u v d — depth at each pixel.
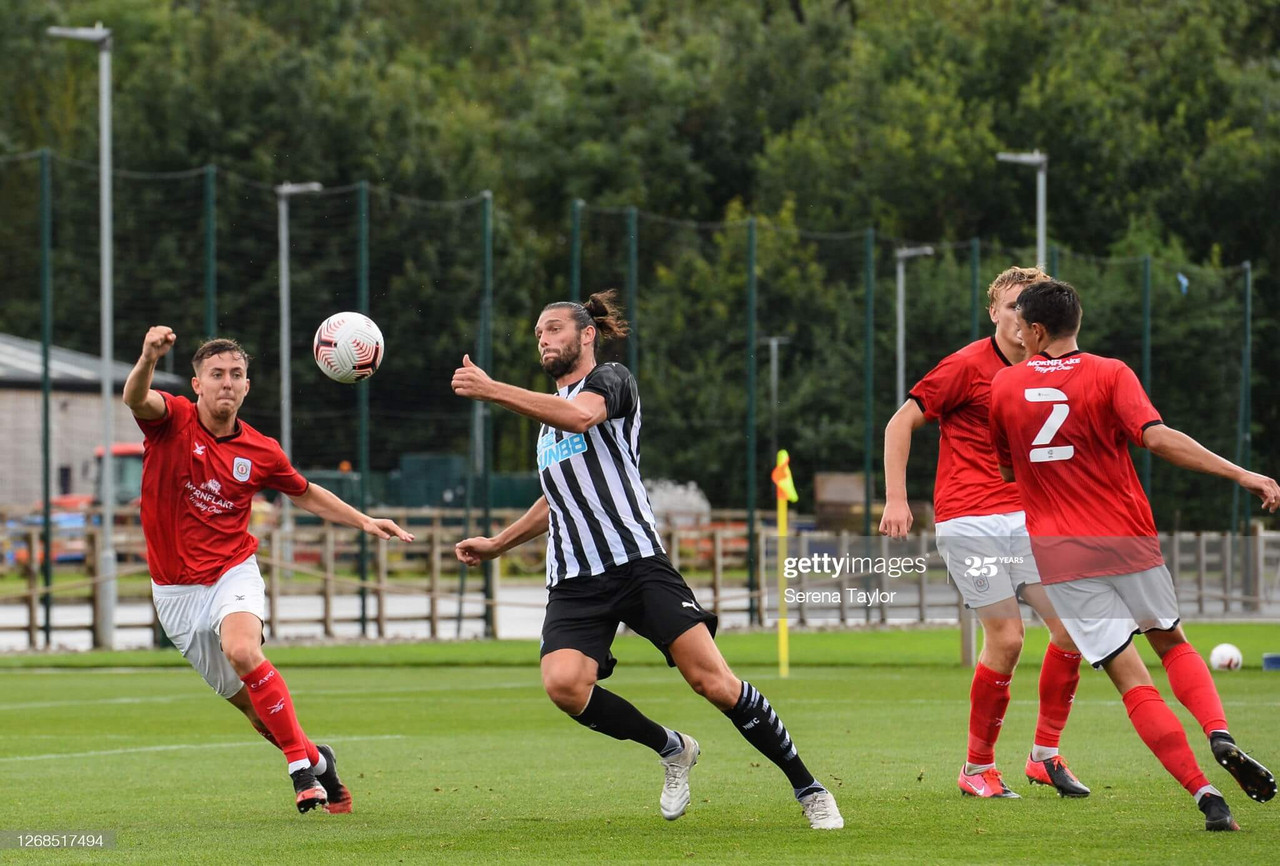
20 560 119.31
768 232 169.88
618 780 30.31
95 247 179.38
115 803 27.69
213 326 81.44
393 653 71.12
